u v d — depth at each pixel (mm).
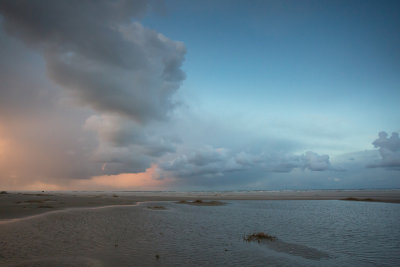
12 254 12797
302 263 12305
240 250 14562
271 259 12875
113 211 35000
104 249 14336
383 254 14047
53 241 15875
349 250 14859
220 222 26031
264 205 50281
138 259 12508
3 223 22062
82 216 28344
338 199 66750
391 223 25344
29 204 41281
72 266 11148
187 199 74562
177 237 18062
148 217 29422
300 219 28484
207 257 13055
